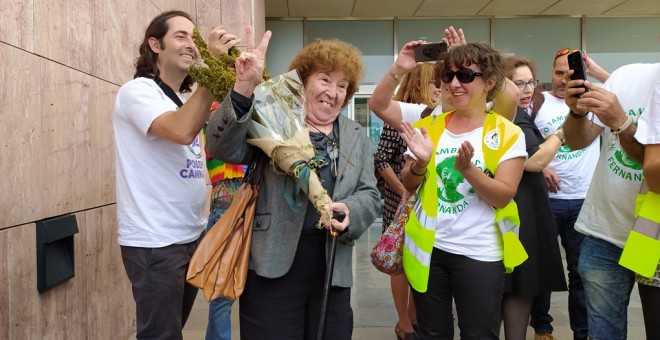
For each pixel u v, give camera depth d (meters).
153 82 2.42
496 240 2.39
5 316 2.62
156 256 2.34
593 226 2.50
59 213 3.12
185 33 2.49
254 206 2.12
